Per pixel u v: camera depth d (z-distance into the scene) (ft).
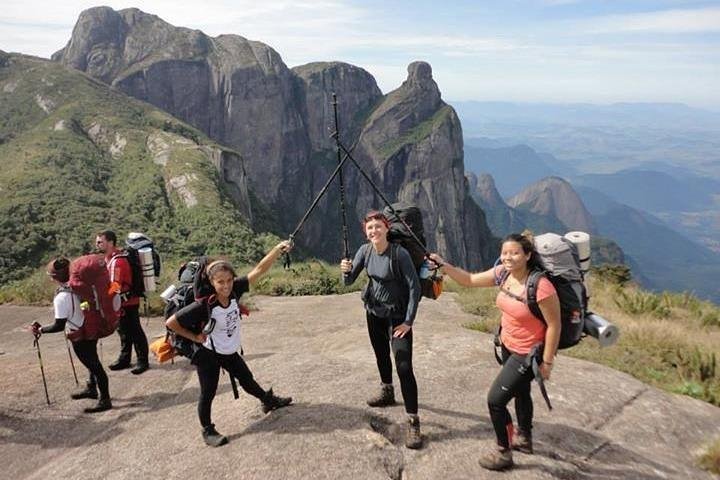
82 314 21.45
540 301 14.15
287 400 19.57
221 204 350.02
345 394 20.34
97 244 25.70
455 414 18.98
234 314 17.74
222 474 15.64
